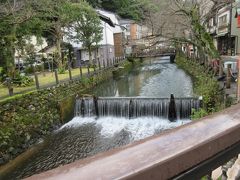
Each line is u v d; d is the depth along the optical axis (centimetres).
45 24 1284
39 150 780
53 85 1053
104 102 1068
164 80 1767
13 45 1087
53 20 1638
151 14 1462
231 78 874
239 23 734
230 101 674
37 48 2014
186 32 1717
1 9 813
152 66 2892
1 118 716
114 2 3850
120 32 3028
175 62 3081
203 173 72
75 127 973
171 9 1285
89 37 1889
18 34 1128
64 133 911
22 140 766
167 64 3042
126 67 2498
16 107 790
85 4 1788
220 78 928
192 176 68
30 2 866
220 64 999
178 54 2998
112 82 1855
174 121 953
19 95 827
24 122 798
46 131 890
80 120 1060
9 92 830
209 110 797
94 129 941
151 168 58
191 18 1166
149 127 925
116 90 1530
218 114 89
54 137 874
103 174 54
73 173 54
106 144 805
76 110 1123
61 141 840
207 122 82
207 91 925
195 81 1461
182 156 64
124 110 1041
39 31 1305
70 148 788
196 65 1655
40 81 1227
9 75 1088
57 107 998
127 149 64
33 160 724
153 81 1761
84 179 52
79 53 2292
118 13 3972
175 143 68
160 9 1409
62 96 1070
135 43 2586
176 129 76
